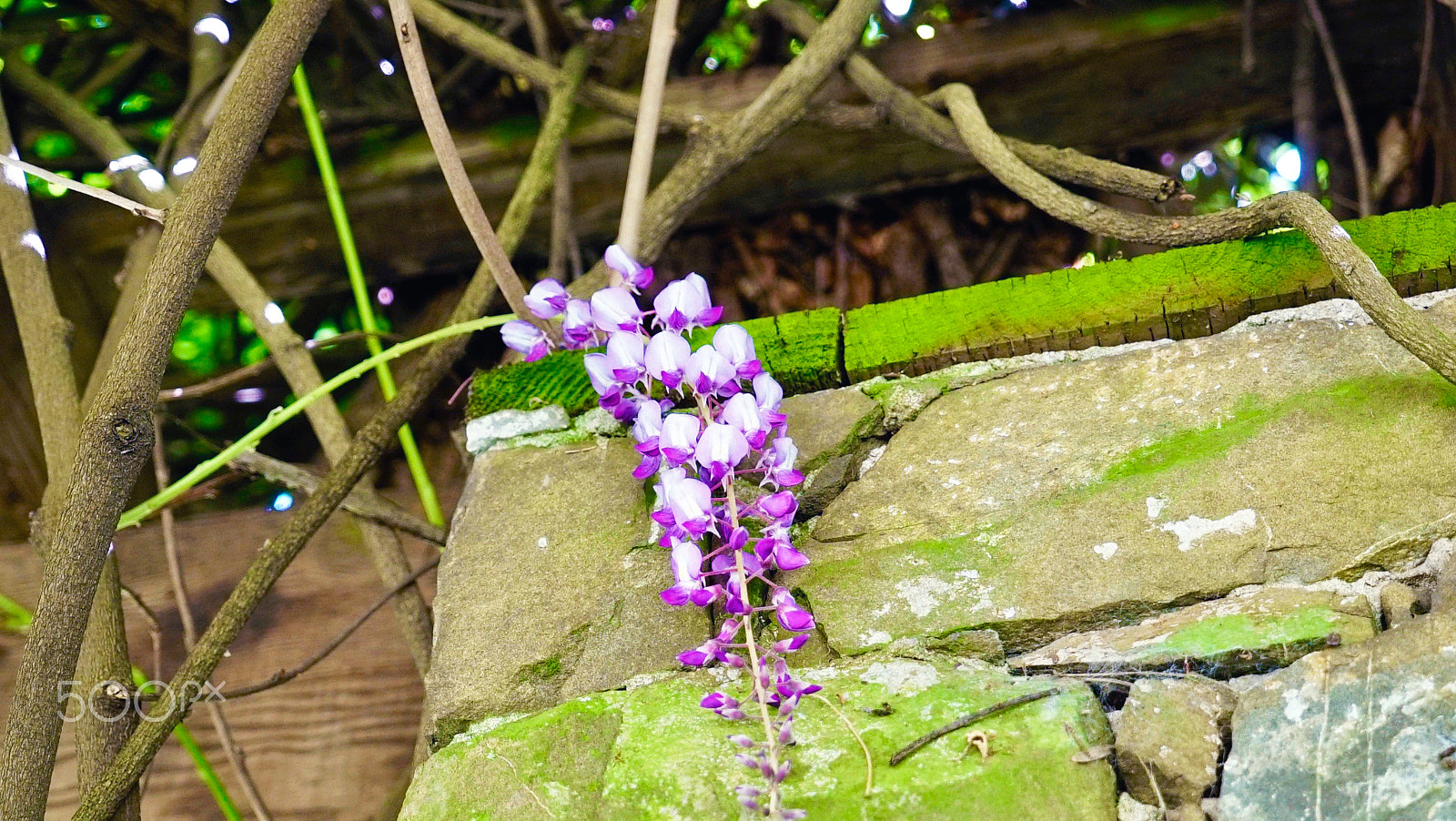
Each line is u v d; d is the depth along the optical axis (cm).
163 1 135
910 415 98
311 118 129
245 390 144
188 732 120
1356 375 93
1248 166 143
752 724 88
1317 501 90
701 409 92
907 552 93
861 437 97
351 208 136
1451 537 88
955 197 138
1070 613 90
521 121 136
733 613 89
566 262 139
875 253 138
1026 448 95
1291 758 82
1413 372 92
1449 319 94
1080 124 132
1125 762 84
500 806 88
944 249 137
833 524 95
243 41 139
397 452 133
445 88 137
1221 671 86
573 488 99
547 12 133
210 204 90
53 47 142
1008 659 90
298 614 123
